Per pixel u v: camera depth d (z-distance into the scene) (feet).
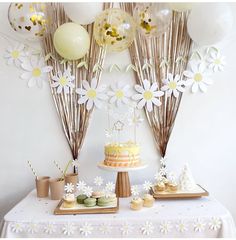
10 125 5.88
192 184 5.03
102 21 4.89
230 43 5.83
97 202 4.50
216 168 5.87
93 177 5.85
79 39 5.08
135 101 5.80
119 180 5.07
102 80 5.82
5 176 5.90
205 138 5.86
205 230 4.15
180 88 5.73
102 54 5.78
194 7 5.12
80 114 5.82
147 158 5.84
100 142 5.84
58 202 4.86
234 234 4.21
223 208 4.46
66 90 5.78
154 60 5.76
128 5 5.74
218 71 5.83
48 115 5.86
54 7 5.72
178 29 5.74
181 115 5.84
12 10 5.11
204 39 5.17
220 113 5.85
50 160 5.88
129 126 5.83
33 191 5.58
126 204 4.68
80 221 4.10
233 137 5.85
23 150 5.90
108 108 5.82
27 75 5.83
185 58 5.76
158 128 5.78
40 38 5.46
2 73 5.84
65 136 5.83
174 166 5.84
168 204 4.66
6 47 5.83
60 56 5.77
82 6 4.96
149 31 4.91
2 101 5.86
